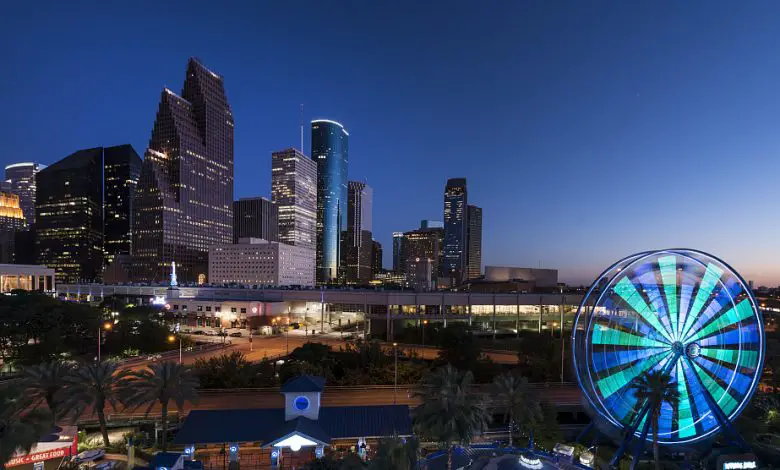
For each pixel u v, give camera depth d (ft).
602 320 164.35
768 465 165.48
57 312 343.67
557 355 298.56
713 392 163.43
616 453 158.81
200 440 145.28
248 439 147.02
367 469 103.14
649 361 165.58
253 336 475.31
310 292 547.90
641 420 159.63
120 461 149.79
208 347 373.20
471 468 150.41
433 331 445.78
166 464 130.72
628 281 167.43
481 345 408.05
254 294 590.14
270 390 230.07
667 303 167.53
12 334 318.45
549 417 181.78
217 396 220.02
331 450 151.53
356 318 638.12
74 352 329.31
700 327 163.94
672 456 171.94
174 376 158.40
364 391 234.17
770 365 289.12
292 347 390.42
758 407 218.79
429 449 167.22
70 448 145.38
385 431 155.02
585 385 165.89
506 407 183.32
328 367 260.62
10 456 112.57
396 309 499.92
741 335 162.40
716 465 159.33
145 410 193.26
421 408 143.74
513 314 517.55
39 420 129.90
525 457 156.97
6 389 130.62
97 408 163.84
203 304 535.19
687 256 162.91
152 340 357.61
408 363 281.74
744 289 161.38
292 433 142.41
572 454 166.40
